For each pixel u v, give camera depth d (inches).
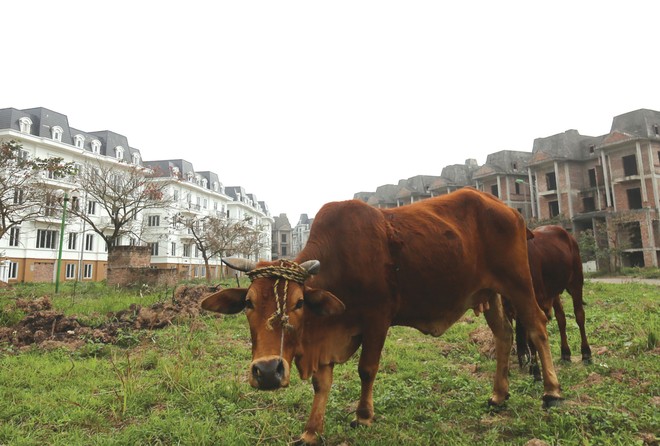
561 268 245.6
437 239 167.8
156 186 1104.2
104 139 1808.6
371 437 149.3
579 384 205.0
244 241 1449.3
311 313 142.9
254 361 120.3
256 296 128.7
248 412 179.5
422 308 169.6
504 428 156.0
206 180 2418.8
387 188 2385.6
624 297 534.9
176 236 1840.6
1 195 821.9
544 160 1600.6
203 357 273.6
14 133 1355.8
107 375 234.7
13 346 304.7
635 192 1438.2
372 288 154.9
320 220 163.8
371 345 157.2
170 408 182.9
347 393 200.1
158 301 479.5
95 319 391.2
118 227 1010.7
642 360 231.9
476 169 2071.9
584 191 1568.7
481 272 182.7
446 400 189.2
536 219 1574.8
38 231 1401.3
